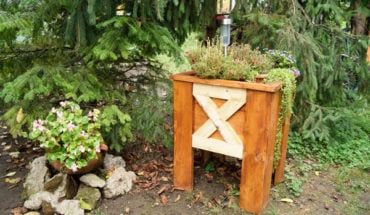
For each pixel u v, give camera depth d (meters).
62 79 2.36
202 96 2.21
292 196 2.44
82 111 2.54
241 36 3.18
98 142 2.32
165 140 2.85
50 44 2.74
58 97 2.65
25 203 2.19
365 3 3.19
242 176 2.20
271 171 2.25
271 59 2.50
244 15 2.87
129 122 2.64
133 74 2.98
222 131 2.18
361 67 3.18
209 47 2.31
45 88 2.24
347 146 3.14
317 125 3.08
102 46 2.30
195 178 2.61
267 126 2.01
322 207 2.33
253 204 2.20
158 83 2.93
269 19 2.80
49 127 2.32
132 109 2.79
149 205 2.29
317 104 3.36
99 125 2.41
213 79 2.12
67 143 2.25
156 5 2.27
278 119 2.24
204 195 2.40
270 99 1.96
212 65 2.12
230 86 2.06
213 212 2.22
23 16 2.30
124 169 2.53
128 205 2.28
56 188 2.23
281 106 2.22
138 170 2.71
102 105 2.70
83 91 2.40
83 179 2.31
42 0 2.39
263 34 2.92
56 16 2.51
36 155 3.00
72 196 2.26
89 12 2.14
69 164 2.21
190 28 2.91
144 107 2.79
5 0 2.45
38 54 2.76
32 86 2.21
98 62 2.66
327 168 2.86
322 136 3.04
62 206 2.13
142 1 2.35
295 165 2.87
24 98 2.19
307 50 2.77
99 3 2.27
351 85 3.53
